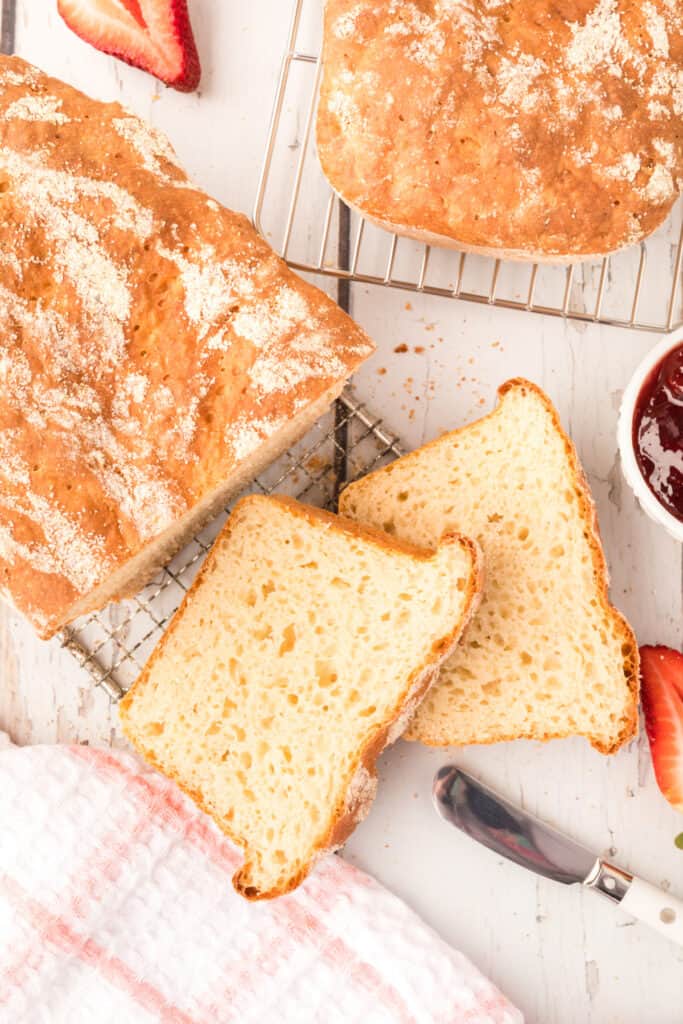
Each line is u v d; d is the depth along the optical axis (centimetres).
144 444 60
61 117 61
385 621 63
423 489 65
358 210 63
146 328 60
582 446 67
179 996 65
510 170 61
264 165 64
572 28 61
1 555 60
